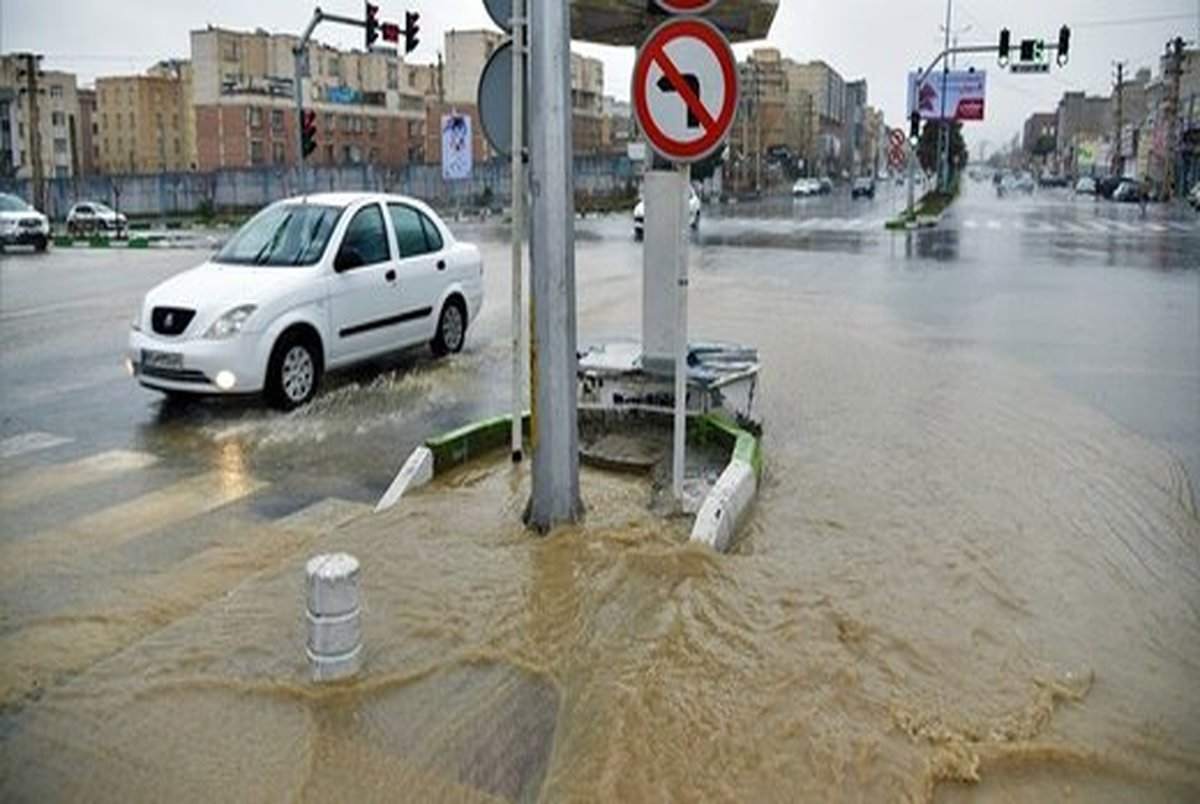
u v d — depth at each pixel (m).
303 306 9.23
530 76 5.54
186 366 8.66
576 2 6.99
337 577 4.15
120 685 4.20
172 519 6.36
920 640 4.63
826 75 127.56
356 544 5.65
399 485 6.58
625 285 18.84
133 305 16.55
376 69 96.62
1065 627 4.87
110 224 38.75
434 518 6.03
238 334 8.68
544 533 5.76
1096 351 12.22
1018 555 5.73
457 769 3.65
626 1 6.98
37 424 8.70
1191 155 70.56
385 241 10.54
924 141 82.06
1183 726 4.02
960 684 4.26
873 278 20.39
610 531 5.75
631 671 4.27
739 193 83.69
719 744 3.77
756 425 8.19
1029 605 5.09
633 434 7.69
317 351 9.48
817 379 10.45
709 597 4.98
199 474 7.30
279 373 9.04
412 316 10.80
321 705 4.04
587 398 7.89
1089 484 7.05
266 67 88.00
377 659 4.37
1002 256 26.09
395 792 3.53
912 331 13.59
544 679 4.23
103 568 5.58
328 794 3.52
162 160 101.31
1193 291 18.34
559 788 3.53
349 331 9.85
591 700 4.05
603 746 3.75
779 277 20.44
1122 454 7.79
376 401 9.55
